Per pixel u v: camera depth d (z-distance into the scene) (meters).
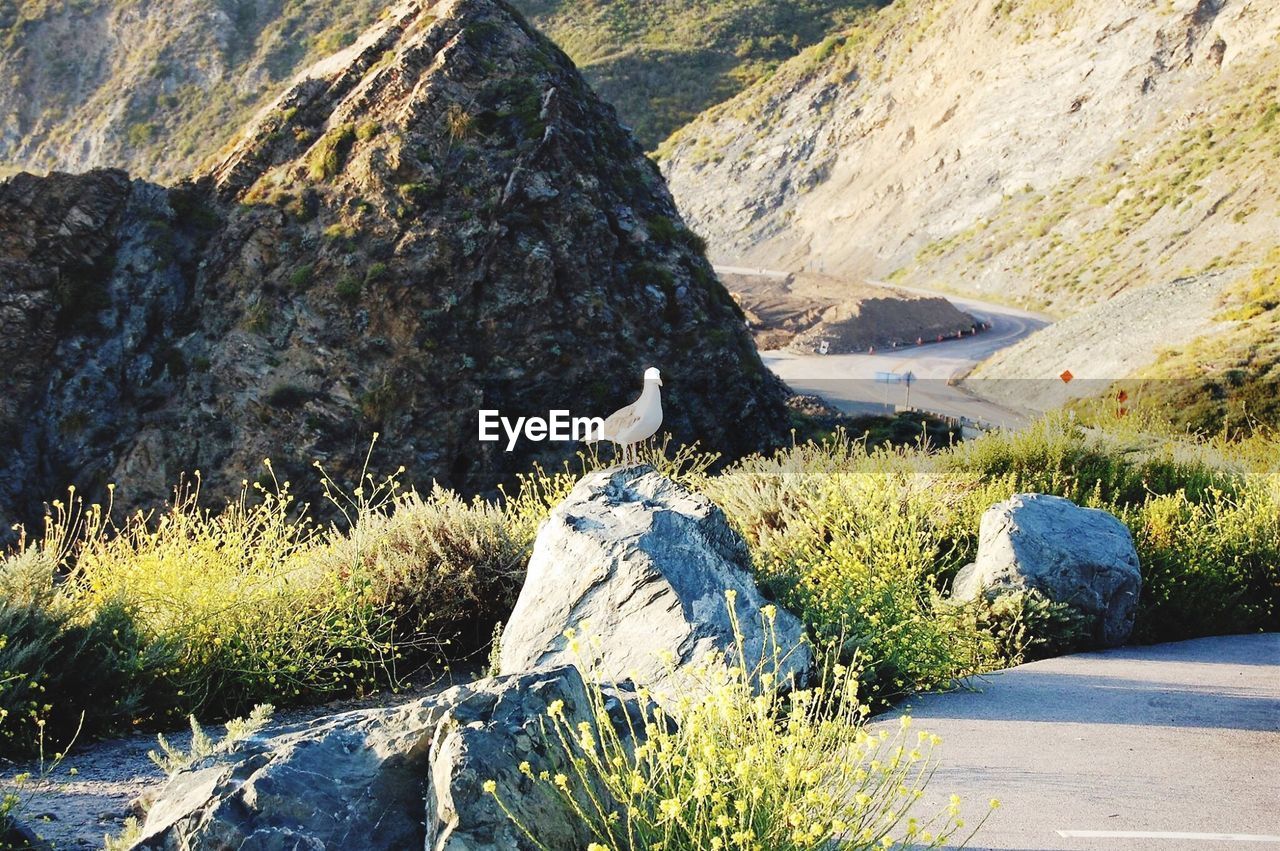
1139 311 55.53
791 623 6.91
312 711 7.77
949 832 4.61
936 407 53.69
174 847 3.48
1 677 6.29
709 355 35.88
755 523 10.75
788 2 182.62
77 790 5.48
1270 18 93.44
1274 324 46.47
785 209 125.56
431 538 9.16
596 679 4.55
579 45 175.00
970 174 108.50
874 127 126.69
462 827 3.46
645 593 6.59
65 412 32.38
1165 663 8.48
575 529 7.04
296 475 31.12
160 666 7.35
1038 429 13.62
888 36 138.25
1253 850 4.49
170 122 149.50
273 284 34.59
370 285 33.62
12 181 34.81
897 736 6.18
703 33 173.62
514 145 37.22
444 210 35.12
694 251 40.22
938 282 96.38
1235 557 10.77
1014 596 8.95
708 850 3.53
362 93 38.78
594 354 34.22
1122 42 103.25
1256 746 6.03
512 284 34.25
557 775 3.46
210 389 32.75
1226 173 82.19
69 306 33.91
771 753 3.74
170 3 164.25
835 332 75.56
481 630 9.18
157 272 35.34
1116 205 89.31
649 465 8.36
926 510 10.70
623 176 40.66
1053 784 5.31
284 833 3.50
